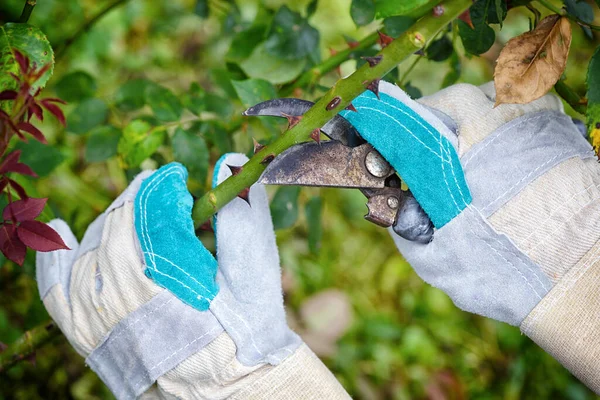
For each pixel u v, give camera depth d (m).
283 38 0.87
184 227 0.67
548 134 0.67
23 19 0.73
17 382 1.04
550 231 0.65
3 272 1.01
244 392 0.66
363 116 0.65
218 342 0.67
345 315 1.17
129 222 0.69
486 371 1.16
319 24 1.33
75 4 1.16
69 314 0.70
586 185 0.66
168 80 1.28
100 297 0.68
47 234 0.66
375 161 0.66
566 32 0.65
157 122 0.87
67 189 1.12
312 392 0.67
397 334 1.17
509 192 0.65
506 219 0.65
